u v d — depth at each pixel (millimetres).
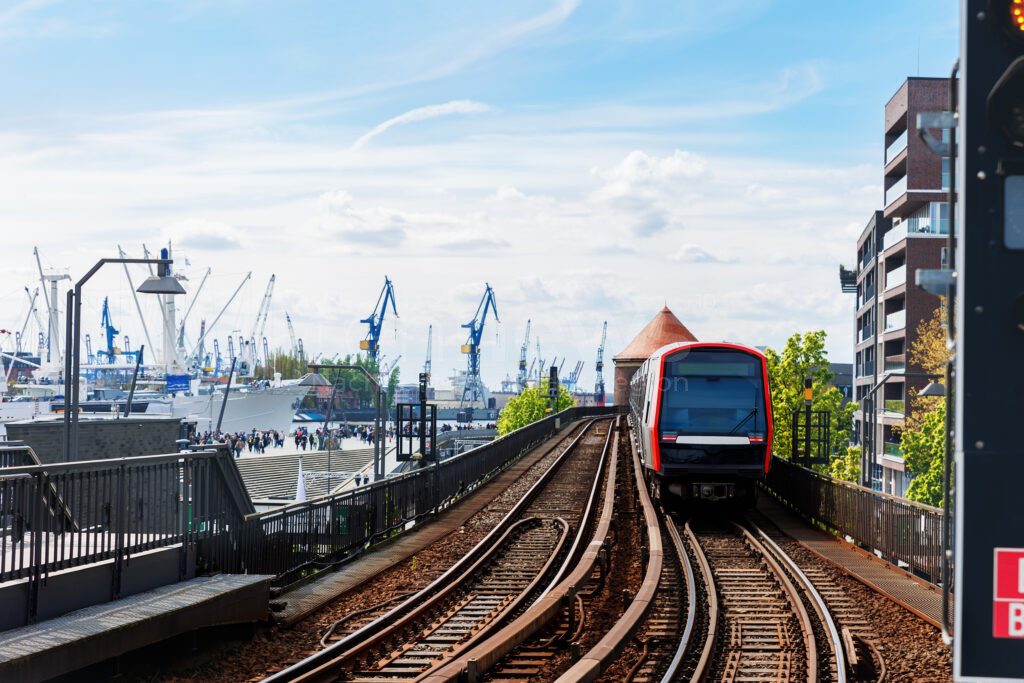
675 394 20906
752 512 23188
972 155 3863
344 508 16297
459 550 17031
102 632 8430
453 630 11219
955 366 3969
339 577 14352
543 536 19031
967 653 3867
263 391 125938
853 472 59500
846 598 12883
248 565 12648
